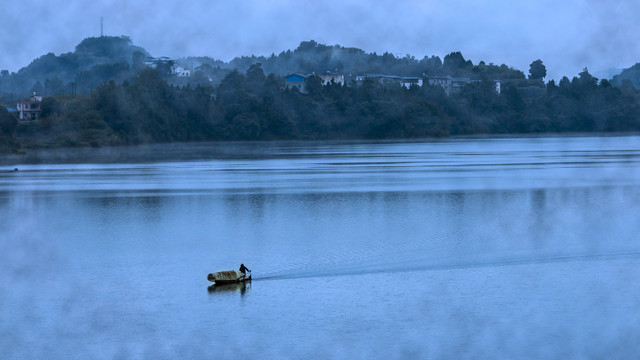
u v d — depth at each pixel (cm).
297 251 5847
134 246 6122
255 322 4197
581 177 10994
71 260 5666
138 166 13888
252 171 12438
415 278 4972
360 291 4703
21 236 6569
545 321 4112
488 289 4722
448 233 6500
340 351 3781
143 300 4612
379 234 6481
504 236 6350
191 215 7600
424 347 3809
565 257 5547
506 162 14212
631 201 8425
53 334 4044
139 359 3747
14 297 4694
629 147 19662
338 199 8644
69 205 8319
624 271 5103
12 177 11675
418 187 9781
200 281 5034
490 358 3697
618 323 4088
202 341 3916
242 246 6069
